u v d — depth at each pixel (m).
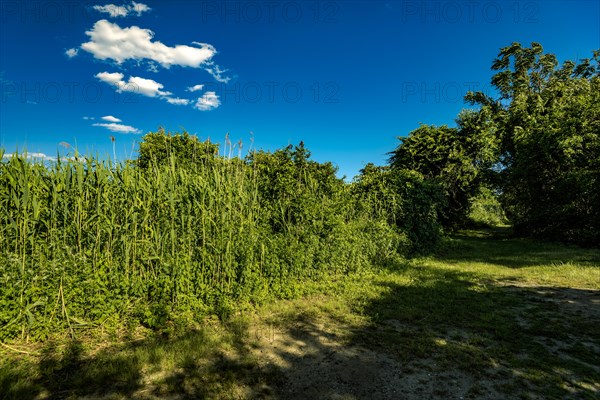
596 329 5.05
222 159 6.82
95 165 4.98
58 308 4.27
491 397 3.30
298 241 7.40
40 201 4.50
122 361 3.68
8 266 4.06
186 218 5.54
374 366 3.90
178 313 4.95
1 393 3.07
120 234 4.96
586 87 21.66
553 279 8.55
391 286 7.50
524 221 20.36
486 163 21.27
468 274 9.14
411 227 12.16
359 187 12.16
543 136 18.02
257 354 4.11
